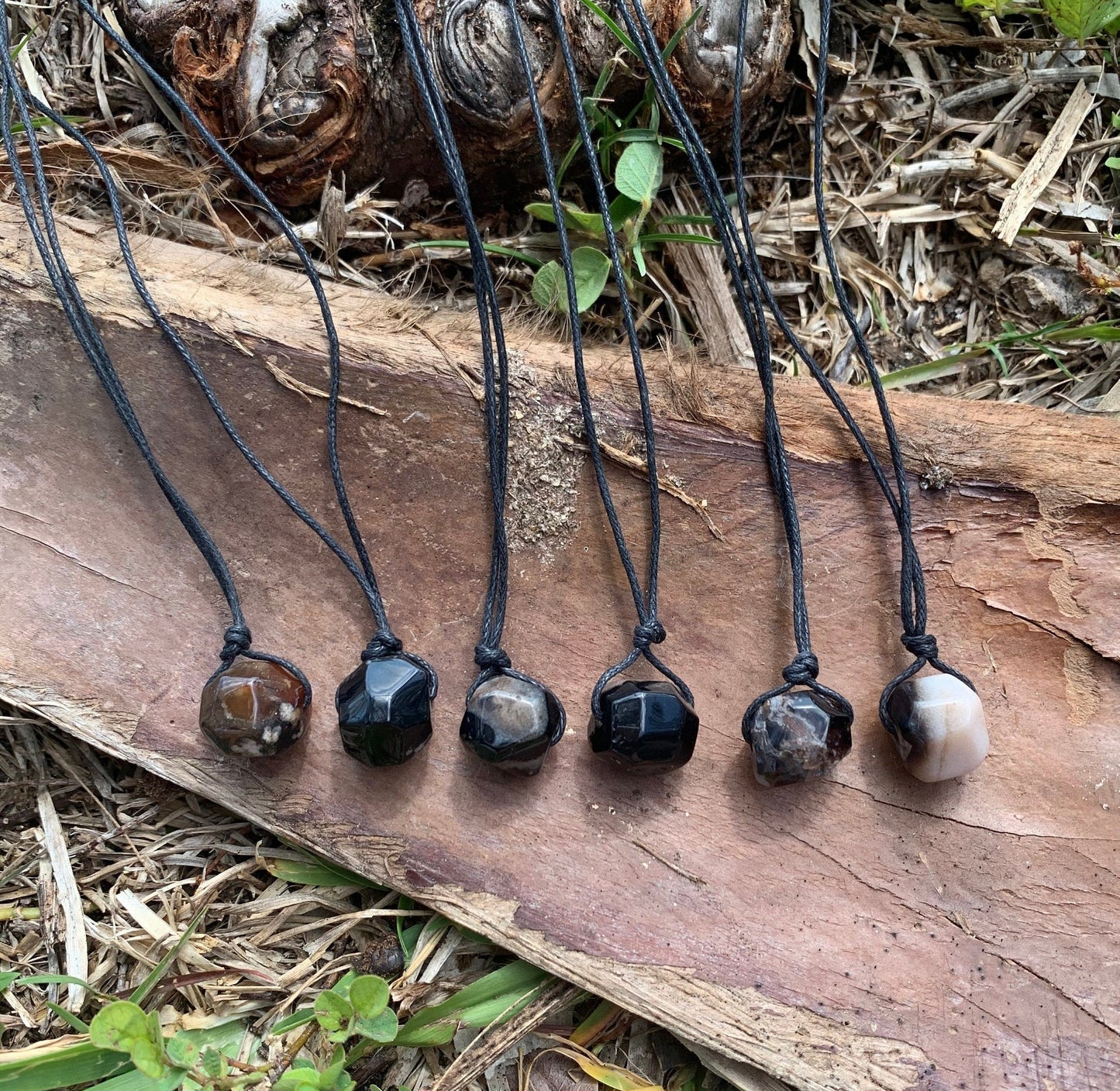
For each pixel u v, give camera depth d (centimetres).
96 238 23
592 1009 22
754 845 22
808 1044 20
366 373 23
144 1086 20
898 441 23
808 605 23
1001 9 27
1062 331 26
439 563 23
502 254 26
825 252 24
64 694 22
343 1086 20
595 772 22
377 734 21
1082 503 22
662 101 23
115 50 26
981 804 22
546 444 23
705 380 23
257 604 23
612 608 23
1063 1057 20
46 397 22
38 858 22
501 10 24
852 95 28
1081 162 28
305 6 23
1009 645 22
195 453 23
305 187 25
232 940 22
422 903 21
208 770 22
